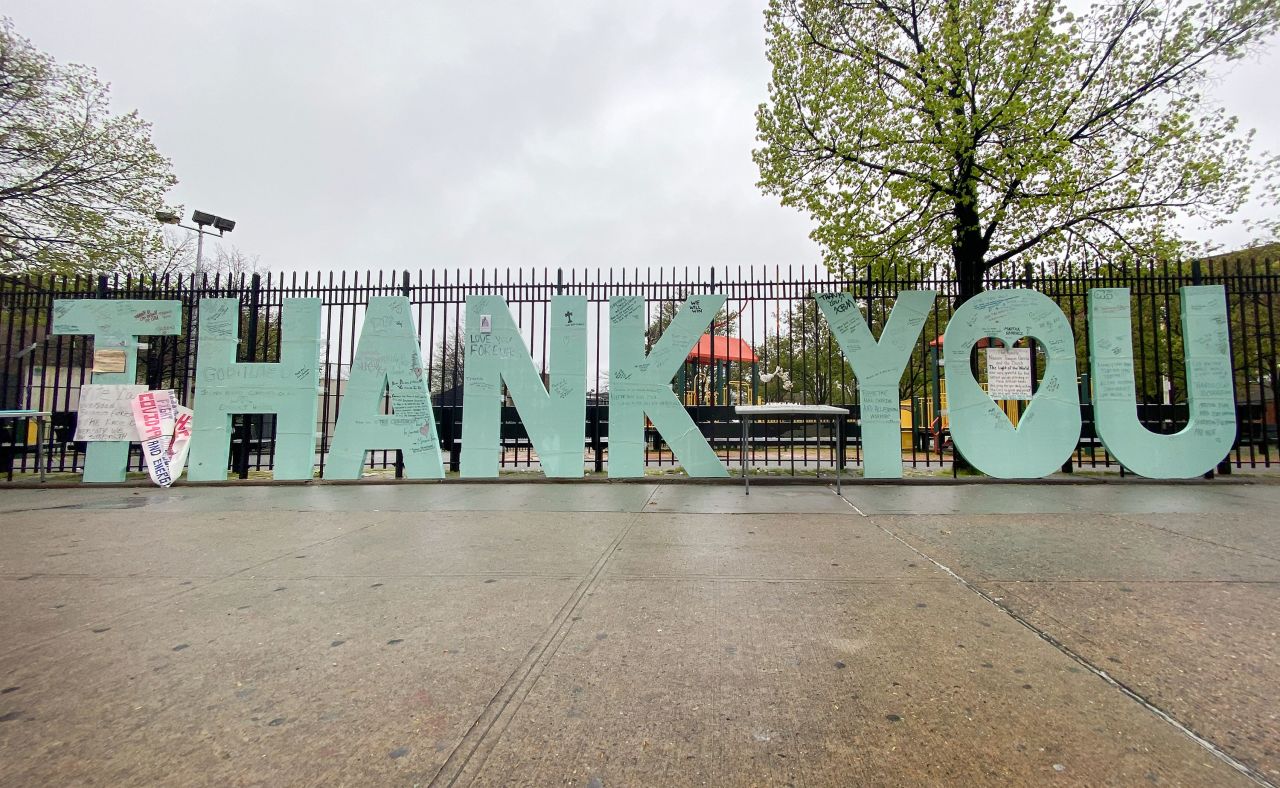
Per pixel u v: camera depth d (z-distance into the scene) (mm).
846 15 11594
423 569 4242
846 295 8992
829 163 12195
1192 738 2035
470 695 2379
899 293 8977
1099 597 3492
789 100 12133
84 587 3852
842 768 1886
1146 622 3096
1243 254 16219
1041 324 8641
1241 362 16641
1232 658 2658
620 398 9148
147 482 9125
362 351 9336
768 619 3189
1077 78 10789
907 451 15320
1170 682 2441
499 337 9359
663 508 6672
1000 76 10203
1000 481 8445
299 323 9352
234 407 9312
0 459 10305
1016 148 9875
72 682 2512
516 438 9922
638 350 9180
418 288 9719
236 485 8883
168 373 14055
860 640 2900
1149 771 1851
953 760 1924
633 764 1912
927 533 5254
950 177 10734
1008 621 3131
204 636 3012
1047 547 4703
